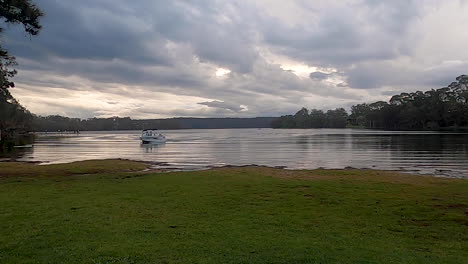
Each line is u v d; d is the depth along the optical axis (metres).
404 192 13.93
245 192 13.86
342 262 6.47
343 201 12.14
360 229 8.86
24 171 24.08
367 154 44.53
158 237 7.86
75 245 7.25
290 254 6.86
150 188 14.88
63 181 17.30
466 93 126.50
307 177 19.34
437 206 11.41
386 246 7.53
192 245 7.32
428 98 139.50
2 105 67.75
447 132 108.94
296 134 139.62
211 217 9.85
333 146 61.84
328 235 8.26
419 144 59.97
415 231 8.74
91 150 59.94
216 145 73.12
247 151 54.09
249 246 7.32
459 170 27.88
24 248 7.05
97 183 16.42
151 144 80.25
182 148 64.44
